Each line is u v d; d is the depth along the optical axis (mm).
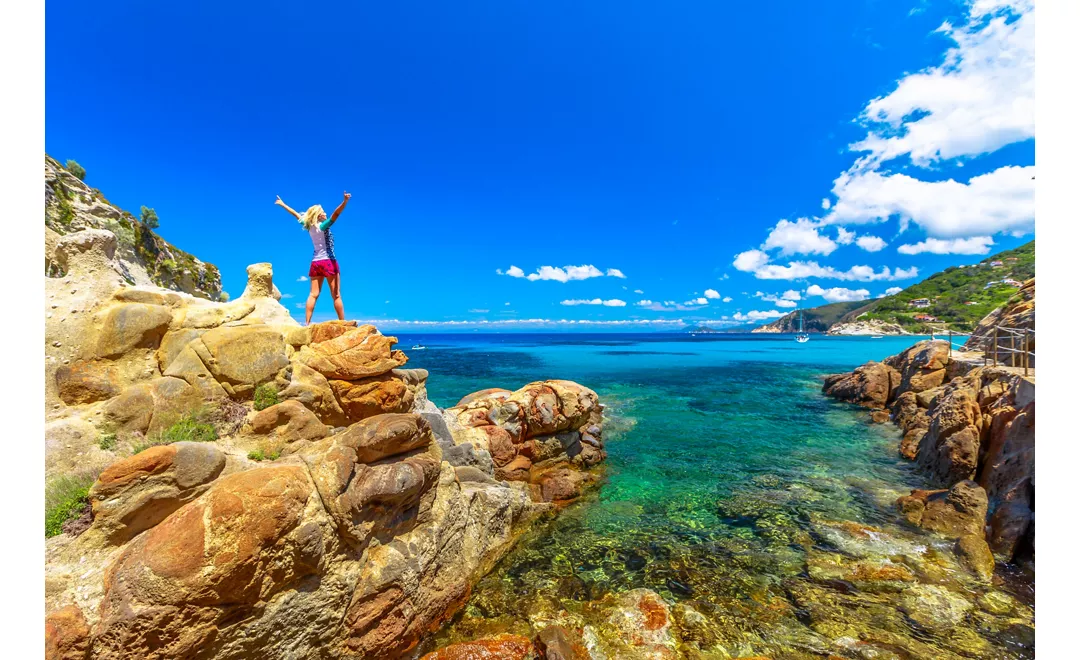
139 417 6176
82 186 29219
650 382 34781
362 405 8016
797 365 48625
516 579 8398
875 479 13406
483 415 12508
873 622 6930
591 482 13359
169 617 4480
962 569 8336
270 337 7316
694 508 11555
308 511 5531
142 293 6996
